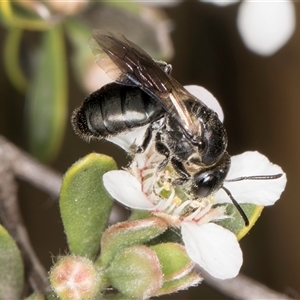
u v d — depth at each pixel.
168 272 0.10
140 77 0.11
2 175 0.12
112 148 0.14
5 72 0.14
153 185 0.10
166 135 0.11
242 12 0.14
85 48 0.13
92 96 0.11
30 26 0.12
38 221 0.14
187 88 0.11
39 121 0.13
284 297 0.12
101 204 0.10
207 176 0.10
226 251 0.10
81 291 0.10
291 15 0.14
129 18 0.13
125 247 0.10
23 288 0.11
